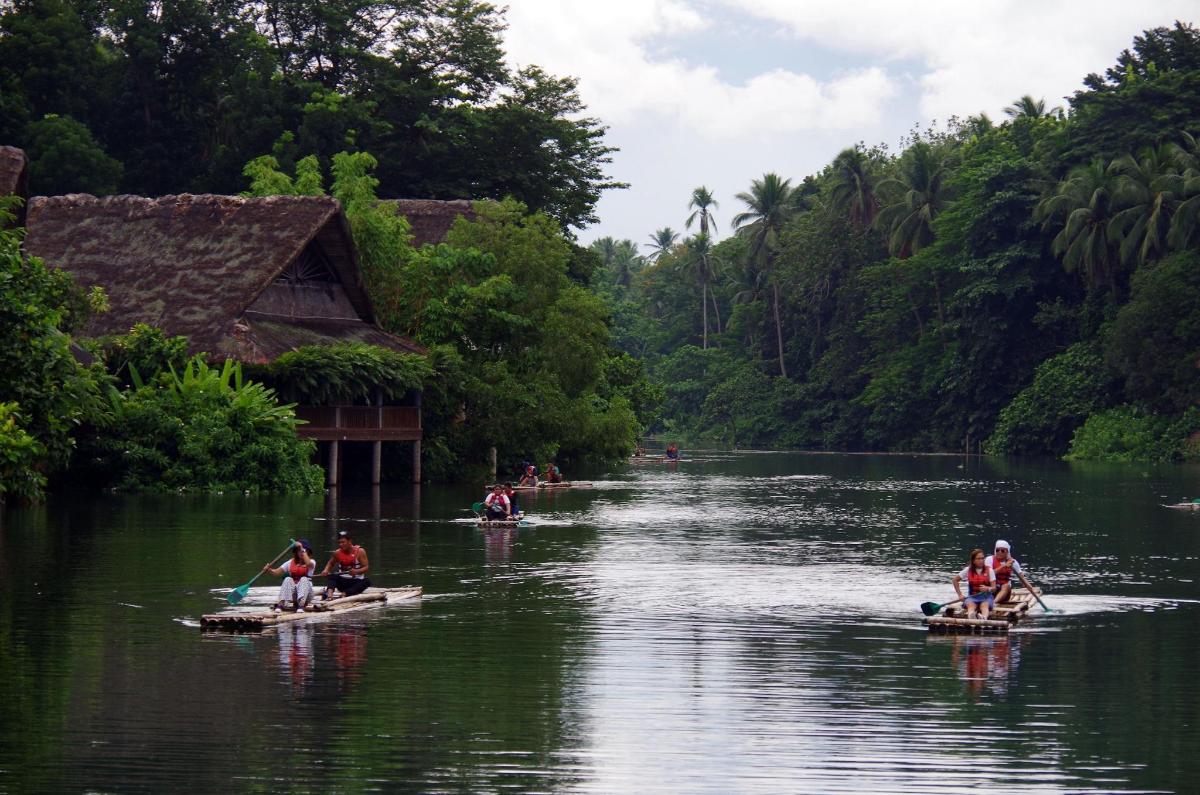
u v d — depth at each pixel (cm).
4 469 3216
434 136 7050
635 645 1747
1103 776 1173
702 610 2050
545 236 5747
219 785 1129
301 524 3191
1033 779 1163
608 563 2633
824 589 2292
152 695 1432
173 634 1780
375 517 3475
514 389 5256
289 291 4784
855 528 3450
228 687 1473
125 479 4022
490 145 7069
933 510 4056
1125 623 1958
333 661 1619
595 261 7250
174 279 4672
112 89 7344
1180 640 1812
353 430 4566
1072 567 2641
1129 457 7600
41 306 3388
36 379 3341
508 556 2727
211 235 4784
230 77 6994
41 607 1975
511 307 5450
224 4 7488
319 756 1214
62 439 3466
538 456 5562
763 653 1700
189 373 4156
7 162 4359
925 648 1745
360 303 5019
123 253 4856
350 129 6644
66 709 1368
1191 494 4812
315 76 7469
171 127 7381
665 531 3319
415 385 4662
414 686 1490
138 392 4138
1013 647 1756
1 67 6838
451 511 3678
